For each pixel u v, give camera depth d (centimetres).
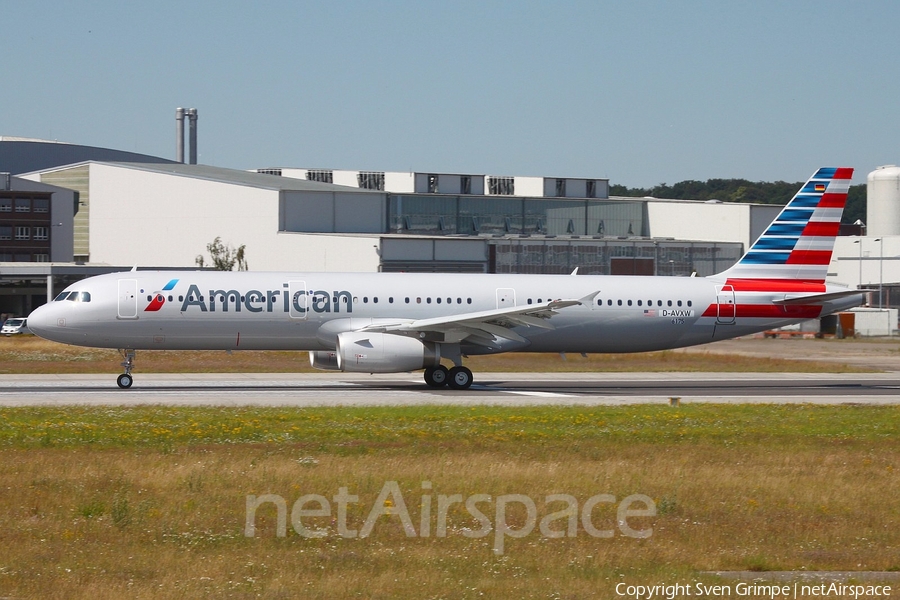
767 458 5253
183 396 8350
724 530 3778
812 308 10262
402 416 6750
